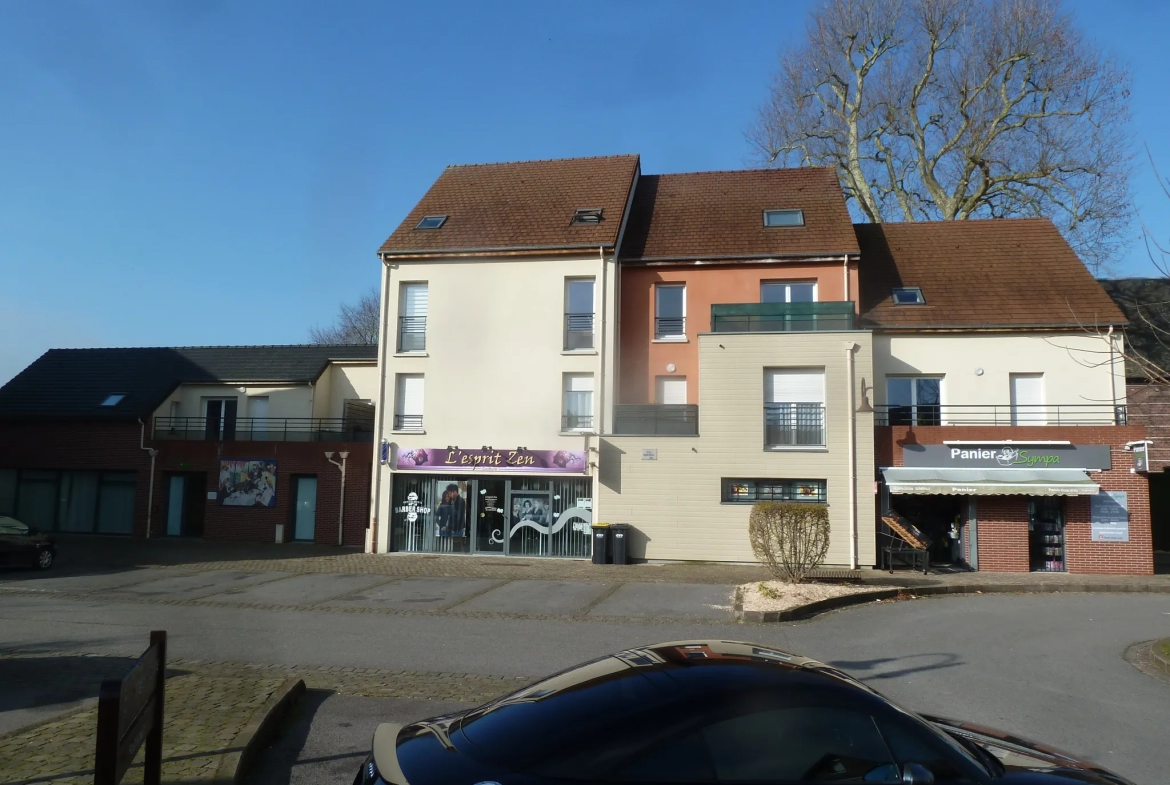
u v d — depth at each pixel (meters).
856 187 33.47
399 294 24.91
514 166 29.34
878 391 23.06
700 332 22.33
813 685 3.85
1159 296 27.22
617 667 4.18
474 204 26.94
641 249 24.91
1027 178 30.27
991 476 20.88
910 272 25.44
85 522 28.34
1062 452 21.05
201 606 14.44
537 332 23.92
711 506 21.84
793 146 34.94
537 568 20.50
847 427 21.39
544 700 3.94
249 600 15.09
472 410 23.95
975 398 22.72
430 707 7.95
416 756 3.71
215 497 26.73
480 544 23.64
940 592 16.58
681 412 22.64
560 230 24.70
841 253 23.41
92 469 28.27
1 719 7.40
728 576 18.72
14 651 10.60
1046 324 22.56
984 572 20.70
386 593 15.94
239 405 28.86
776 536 15.97
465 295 24.39
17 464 28.70
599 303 23.66
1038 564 21.09
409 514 24.11
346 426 28.41
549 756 3.52
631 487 22.31
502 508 23.66
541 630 12.21
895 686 9.02
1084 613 14.09
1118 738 7.21
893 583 17.27
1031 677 9.46
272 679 8.38
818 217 25.28
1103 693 8.77
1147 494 20.81
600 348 23.47
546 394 23.66
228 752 6.05
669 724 3.62
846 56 33.69
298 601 14.98
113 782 4.02
